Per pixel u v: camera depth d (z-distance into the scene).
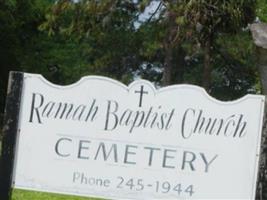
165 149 6.46
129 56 25.36
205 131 6.44
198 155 6.44
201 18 21.17
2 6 32.66
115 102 6.50
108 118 6.51
